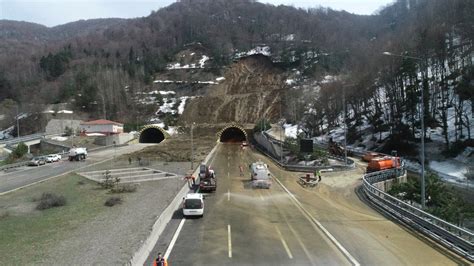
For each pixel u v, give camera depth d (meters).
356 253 24.23
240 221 32.44
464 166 67.62
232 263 22.47
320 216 34.44
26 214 35.25
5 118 169.62
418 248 25.20
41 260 22.23
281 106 173.88
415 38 99.12
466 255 23.38
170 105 191.62
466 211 39.59
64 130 144.75
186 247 25.45
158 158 84.06
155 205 37.00
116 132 142.75
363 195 44.91
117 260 21.53
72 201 41.06
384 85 105.50
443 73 93.75
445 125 77.00
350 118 127.62
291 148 83.25
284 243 26.30
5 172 70.56
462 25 89.12
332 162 72.19
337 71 180.88
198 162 76.31
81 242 25.50
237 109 177.25
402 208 33.25
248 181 55.34
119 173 62.69
